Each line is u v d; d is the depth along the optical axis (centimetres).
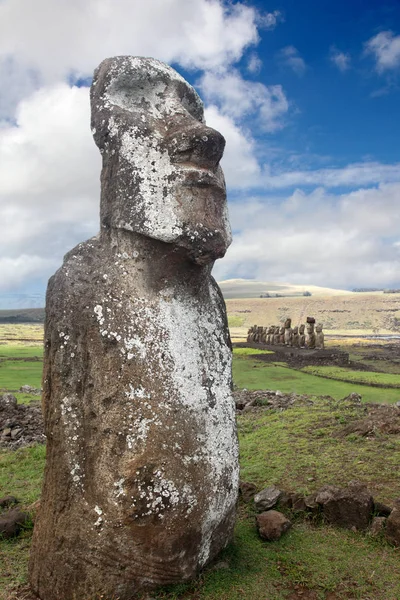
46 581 286
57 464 290
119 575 274
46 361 303
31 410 849
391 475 435
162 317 304
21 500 455
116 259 311
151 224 299
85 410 286
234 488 319
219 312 350
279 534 349
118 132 315
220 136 314
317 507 382
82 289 300
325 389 1170
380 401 973
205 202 314
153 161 309
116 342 289
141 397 282
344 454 497
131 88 336
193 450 290
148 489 274
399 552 327
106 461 277
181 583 287
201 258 309
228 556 321
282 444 552
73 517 280
